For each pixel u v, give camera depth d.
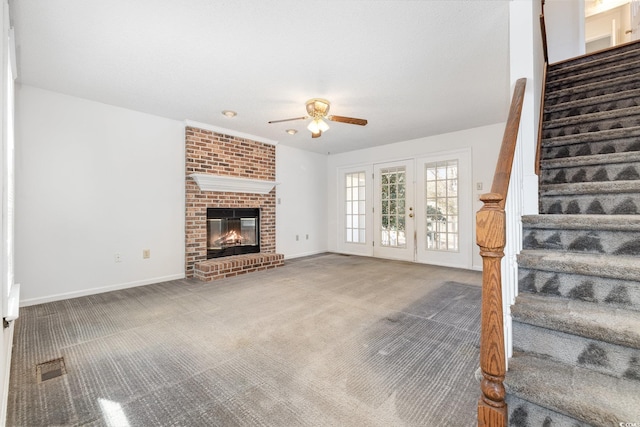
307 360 1.93
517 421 1.15
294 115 3.99
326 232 6.82
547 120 2.81
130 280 3.74
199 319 2.64
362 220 6.29
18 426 1.35
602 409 0.97
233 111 3.84
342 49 2.42
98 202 3.49
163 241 4.06
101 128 3.52
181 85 3.06
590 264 1.40
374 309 2.88
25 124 3.01
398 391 1.60
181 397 1.56
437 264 5.15
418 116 4.11
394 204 5.76
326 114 3.53
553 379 1.15
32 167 3.05
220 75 2.85
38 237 3.09
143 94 3.29
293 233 6.01
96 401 1.52
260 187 5.17
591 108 2.68
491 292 1.07
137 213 3.82
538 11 2.36
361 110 3.86
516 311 1.36
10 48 2.08
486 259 1.08
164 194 4.08
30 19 1.99
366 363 1.89
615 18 6.05
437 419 1.38
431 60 2.61
